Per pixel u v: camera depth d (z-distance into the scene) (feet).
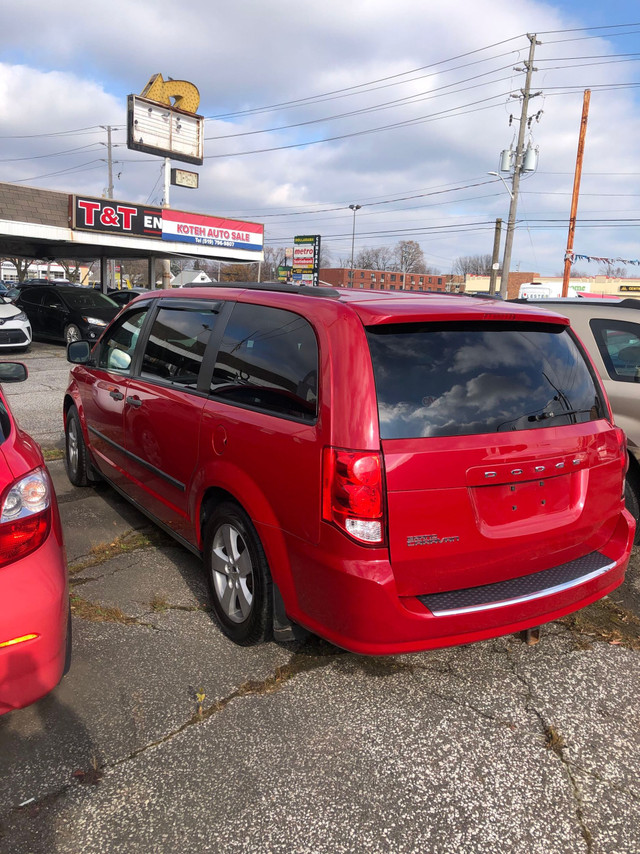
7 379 12.03
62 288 56.90
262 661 9.64
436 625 7.75
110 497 16.67
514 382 8.64
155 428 11.88
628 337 14.52
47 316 56.34
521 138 95.61
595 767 7.72
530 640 10.25
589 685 9.37
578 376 9.56
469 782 7.42
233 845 6.49
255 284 10.89
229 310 10.68
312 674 9.38
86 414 15.93
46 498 7.48
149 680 9.09
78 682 8.99
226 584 10.25
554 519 8.77
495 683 9.35
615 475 9.64
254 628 9.39
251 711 8.52
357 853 6.45
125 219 70.79
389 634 7.63
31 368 42.11
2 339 47.24
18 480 7.14
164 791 7.13
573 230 87.15
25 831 6.56
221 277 280.92
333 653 9.95
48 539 7.41
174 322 12.28
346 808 6.98
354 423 7.51
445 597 8.01
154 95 88.02
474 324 8.71
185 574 12.45
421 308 8.30
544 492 8.66
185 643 10.05
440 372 8.12
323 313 8.47
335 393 7.74
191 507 10.81
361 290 9.89
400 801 7.11
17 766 7.43
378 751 7.87
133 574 12.37
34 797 6.99
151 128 87.76
